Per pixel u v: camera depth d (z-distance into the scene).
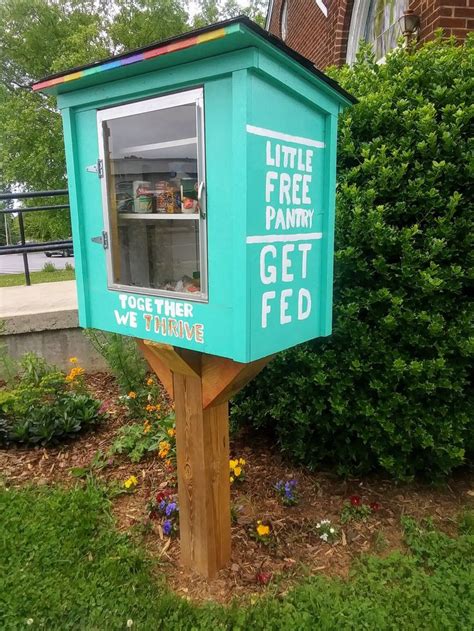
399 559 2.23
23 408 3.35
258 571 2.19
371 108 2.60
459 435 2.67
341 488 2.84
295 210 1.77
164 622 1.89
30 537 2.34
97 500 2.62
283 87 1.59
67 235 17.98
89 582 2.08
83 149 1.98
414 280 2.46
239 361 1.61
